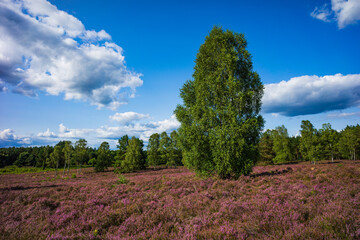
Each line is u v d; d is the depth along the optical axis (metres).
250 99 15.00
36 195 11.83
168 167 57.47
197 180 14.32
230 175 14.17
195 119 15.48
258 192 9.07
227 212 6.09
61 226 6.12
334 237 3.86
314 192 8.22
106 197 9.79
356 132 59.94
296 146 67.44
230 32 16.53
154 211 6.64
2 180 32.62
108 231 5.49
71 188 14.76
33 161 95.25
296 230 4.21
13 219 7.09
